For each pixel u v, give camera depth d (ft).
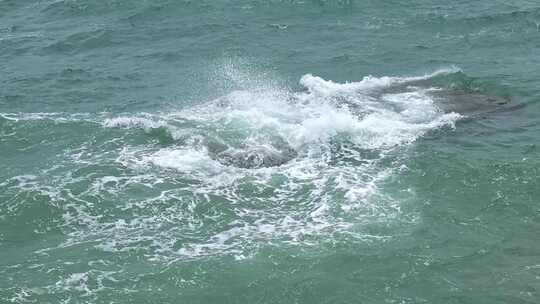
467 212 95.35
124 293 80.84
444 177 103.45
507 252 87.04
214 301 79.82
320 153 112.57
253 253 87.40
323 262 85.46
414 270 84.02
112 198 99.86
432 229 91.56
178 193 101.04
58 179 105.09
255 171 107.24
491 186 100.99
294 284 81.97
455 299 79.25
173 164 109.19
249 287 81.71
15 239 92.02
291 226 93.09
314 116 126.31
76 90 143.64
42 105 135.33
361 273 83.61
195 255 87.51
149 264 85.92
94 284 82.38
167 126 121.80
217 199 99.71
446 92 137.69
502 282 81.82
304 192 101.24
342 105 131.44
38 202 98.73
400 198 98.68
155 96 139.54
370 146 114.52
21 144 117.29
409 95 136.26
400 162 108.68
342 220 93.91
